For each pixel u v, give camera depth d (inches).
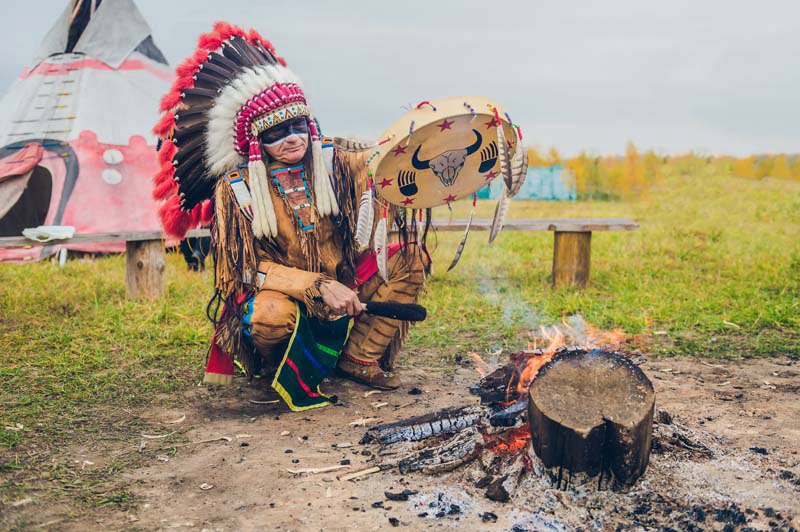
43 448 150.6
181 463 143.7
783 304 272.1
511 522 115.9
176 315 267.0
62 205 397.1
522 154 152.0
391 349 195.2
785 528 110.2
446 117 143.6
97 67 434.0
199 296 300.7
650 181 902.4
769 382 191.2
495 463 131.6
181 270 360.5
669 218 618.2
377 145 148.1
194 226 182.7
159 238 291.4
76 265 374.6
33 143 402.6
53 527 116.7
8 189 389.4
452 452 136.0
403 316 168.6
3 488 130.4
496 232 147.6
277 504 125.2
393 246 182.2
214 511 123.0
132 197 413.4
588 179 880.3
